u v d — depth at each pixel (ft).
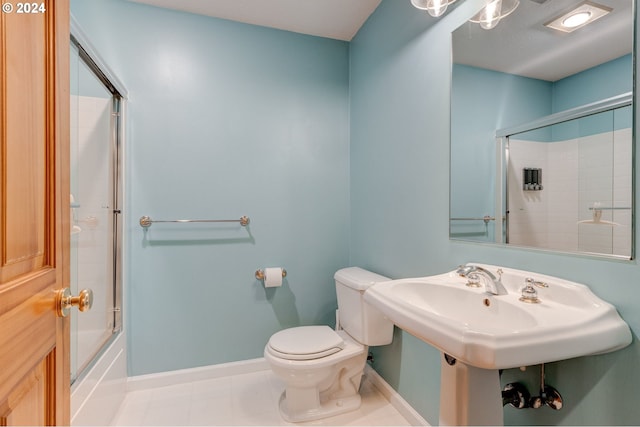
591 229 2.70
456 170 4.16
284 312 6.85
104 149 5.32
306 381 4.86
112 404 5.00
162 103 6.02
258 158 6.65
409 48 5.10
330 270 7.22
